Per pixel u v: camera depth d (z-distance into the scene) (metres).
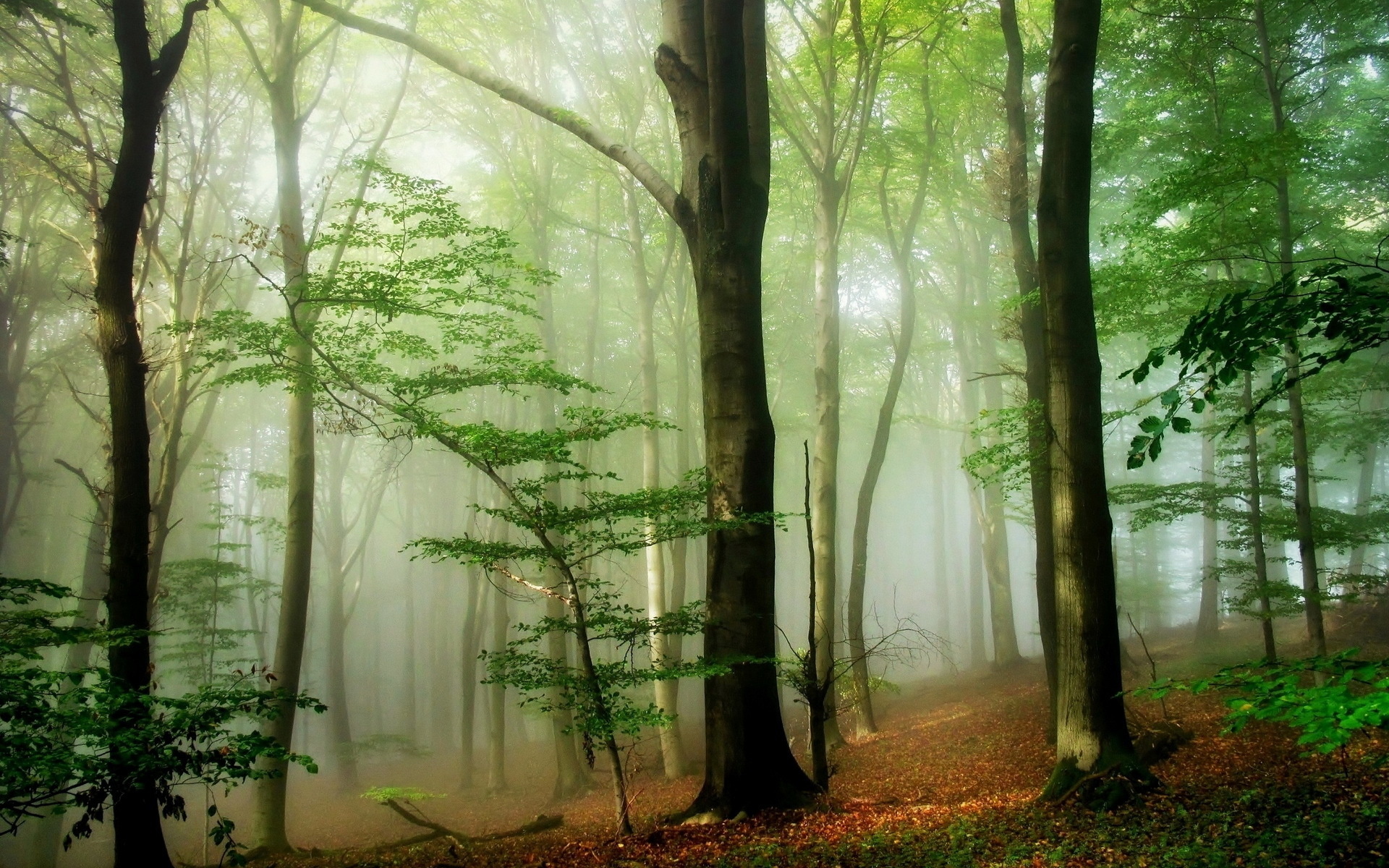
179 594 21.02
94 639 7.69
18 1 11.32
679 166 21.94
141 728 5.14
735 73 10.09
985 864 7.21
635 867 8.01
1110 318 13.06
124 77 10.30
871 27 17.12
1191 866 6.13
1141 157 20.08
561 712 20.31
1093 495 9.55
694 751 22.61
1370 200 19.97
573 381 10.30
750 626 9.96
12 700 4.91
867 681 19.16
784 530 10.36
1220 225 12.69
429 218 10.99
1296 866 5.77
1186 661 19.00
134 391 10.12
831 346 18.16
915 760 15.03
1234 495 13.89
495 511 9.19
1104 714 9.16
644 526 10.46
